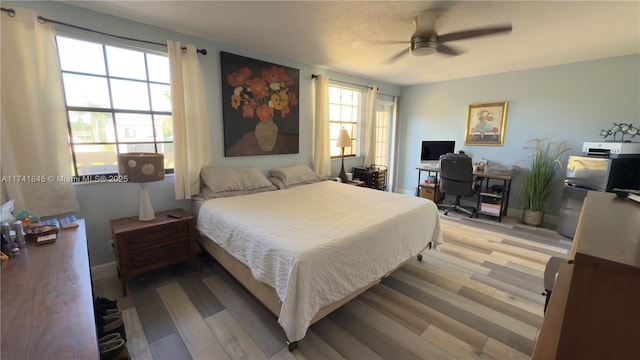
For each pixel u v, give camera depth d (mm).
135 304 1995
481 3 1953
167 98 2654
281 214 2162
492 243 3229
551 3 1943
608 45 2867
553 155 3895
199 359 1518
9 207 1492
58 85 2004
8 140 1818
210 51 2820
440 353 1581
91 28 2125
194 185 2738
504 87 4234
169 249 2283
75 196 2141
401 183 5773
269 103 3385
